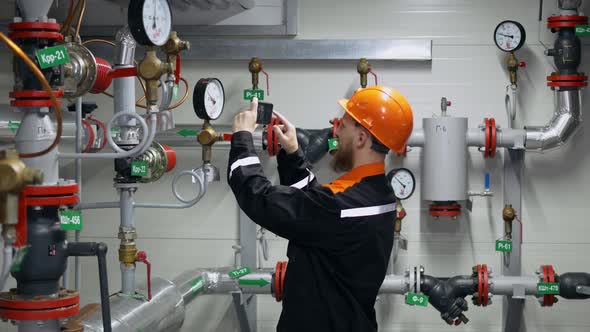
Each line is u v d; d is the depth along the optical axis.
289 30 4.56
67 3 3.89
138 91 4.67
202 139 2.94
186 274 4.05
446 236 4.61
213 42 4.57
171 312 3.33
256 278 4.22
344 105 2.47
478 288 4.15
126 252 3.01
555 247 4.56
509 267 4.50
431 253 4.62
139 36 2.34
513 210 4.32
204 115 2.89
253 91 4.24
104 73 2.97
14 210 1.80
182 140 4.38
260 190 2.23
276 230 2.24
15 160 1.77
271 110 2.54
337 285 2.30
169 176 4.70
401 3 4.56
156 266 4.71
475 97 4.55
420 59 4.51
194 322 4.72
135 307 2.97
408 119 2.39
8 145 3.21
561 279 4.14
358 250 2.27
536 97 4.53
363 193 2.29
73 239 4.69
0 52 4.62
